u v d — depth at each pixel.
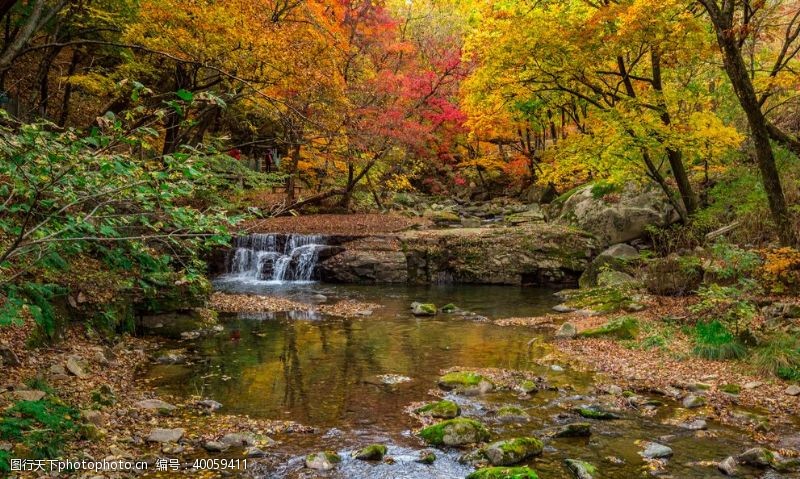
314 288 17.55
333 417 6.53
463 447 5.70
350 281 18.78
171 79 16.83
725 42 9.76
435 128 26.36
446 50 27.89
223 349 9.66
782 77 11.52
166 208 3.72
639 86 16.88
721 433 6.08
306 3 12.86
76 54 15.97
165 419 6.19
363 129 18.89
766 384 7.60
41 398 5.61
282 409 6.78
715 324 9.43
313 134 12.93
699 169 19.45
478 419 6.49
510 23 14.11
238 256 20.00
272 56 10.02
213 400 6.96
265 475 4.95
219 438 5.72
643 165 15.23
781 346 8.34
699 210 14.99
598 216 19.16
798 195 13.55
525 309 14.09
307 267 19.28
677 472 5.15
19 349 6.91
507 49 13.84
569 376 8.29
